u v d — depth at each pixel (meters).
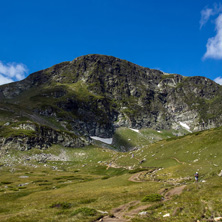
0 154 172.25
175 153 85.62
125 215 23.27
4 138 188.12
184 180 49.84
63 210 29.23
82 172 133.00
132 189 44.28
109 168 121.12
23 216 26.86
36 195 54.12
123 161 119.50
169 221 18.27
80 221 21.14
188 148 82.94
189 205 22.31
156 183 49.66
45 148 197.25
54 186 72.94
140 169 78.56
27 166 156.12
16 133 195.62
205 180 41.66
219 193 25.84
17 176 117.88
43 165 162.12
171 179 53.41
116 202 32.41
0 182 96.12
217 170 45.91
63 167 163.12
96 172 122.50
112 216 23.08
